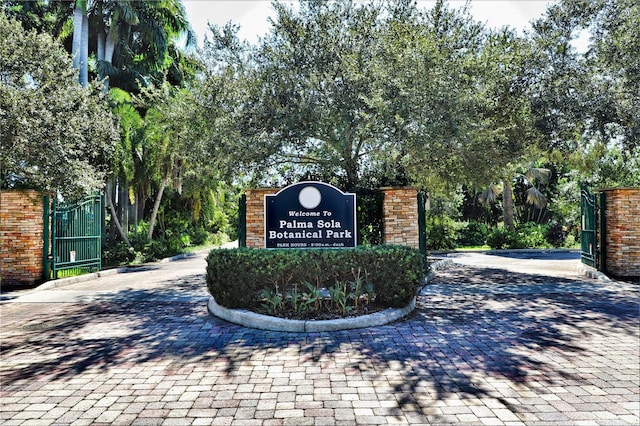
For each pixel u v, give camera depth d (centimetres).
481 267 1359
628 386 392
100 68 2048
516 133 1198
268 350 507
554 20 1220
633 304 736
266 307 629
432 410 347
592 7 1169
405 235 1014
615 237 1023
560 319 640
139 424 330
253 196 1032
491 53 1077
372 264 647
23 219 1106
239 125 1028
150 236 2175
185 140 1205
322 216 788
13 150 1031
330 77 992
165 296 909
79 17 1831
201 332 592
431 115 928
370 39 1084
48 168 1095
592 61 1172
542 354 483
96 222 1348
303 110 986
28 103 1016
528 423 324
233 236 4500
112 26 2105
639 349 500
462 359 468
